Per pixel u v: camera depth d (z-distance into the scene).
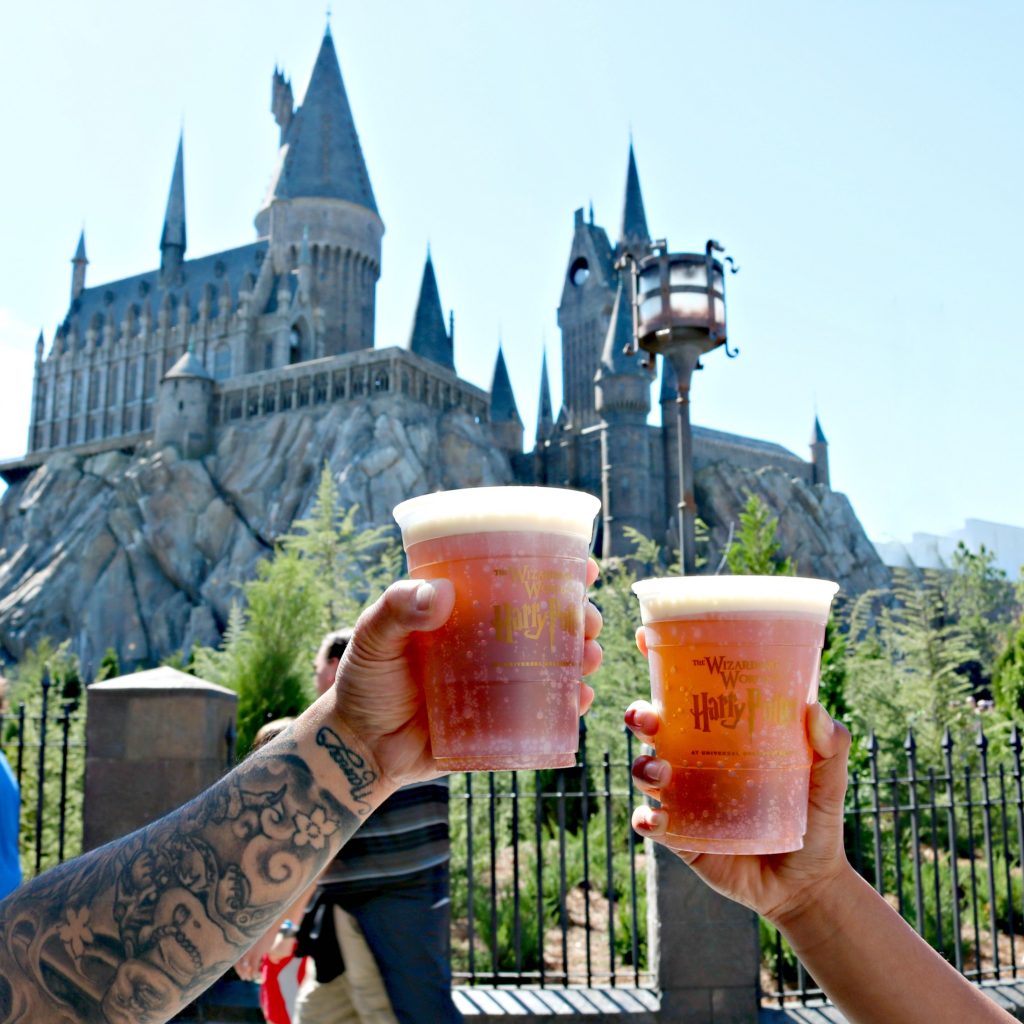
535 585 1.39
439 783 3.69
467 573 1.38
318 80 131.12
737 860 1.66
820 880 1.64
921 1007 1.59
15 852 3.07
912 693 18.44
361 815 1.33
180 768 6.93
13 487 116.94
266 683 15.68
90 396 124.19
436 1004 3.41
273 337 114.38
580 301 140.12
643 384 95.81
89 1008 1.22
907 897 8.77
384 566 25.48
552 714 1.39
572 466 108.75
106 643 94.44
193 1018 6.25
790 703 1.55
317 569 27.45
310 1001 3.62
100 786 6.95
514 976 6.64
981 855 11.11
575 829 12.62
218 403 106.38
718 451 110.62
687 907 6.26
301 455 97.56
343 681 1.34
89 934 1.23
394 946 3.43
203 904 1.23
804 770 1.58
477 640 1.36
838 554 109.31
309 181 126.12
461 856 10.00
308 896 3.86
